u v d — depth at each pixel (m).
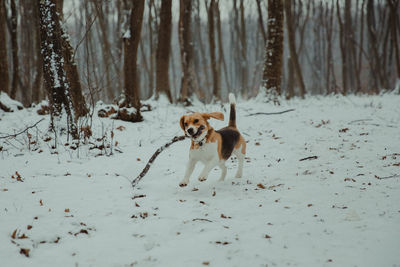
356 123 8.93
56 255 2.82
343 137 7.53
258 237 3.09
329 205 3.82
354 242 2.90
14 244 2.95
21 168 5.53
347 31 26.12
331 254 2.72
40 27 6.89
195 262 2.69
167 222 3.48
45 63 7.00
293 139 7.75
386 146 6.46
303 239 3.01
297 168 5.55
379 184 4.38
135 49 9.21
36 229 3.27
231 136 5.05
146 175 5.48
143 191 4.58
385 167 5.10
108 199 4.21
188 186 4.88
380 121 9.06
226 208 3.92
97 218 3.60
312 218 3.48
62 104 7.13
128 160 6.20
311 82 38.78
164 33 13.46
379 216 3.39
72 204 3.99
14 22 13.51
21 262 2.69
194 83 16.25
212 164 4.47
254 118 10.18
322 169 5.33
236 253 2.81
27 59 18.00
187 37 15.82
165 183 5.01
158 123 9.48
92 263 2.70
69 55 8.23
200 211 3.82
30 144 6.80
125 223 3.48
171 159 6.38
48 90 7.11
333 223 3.32
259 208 3.87
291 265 2.59
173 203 4.10
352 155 6.02
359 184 4.46
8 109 10.09
